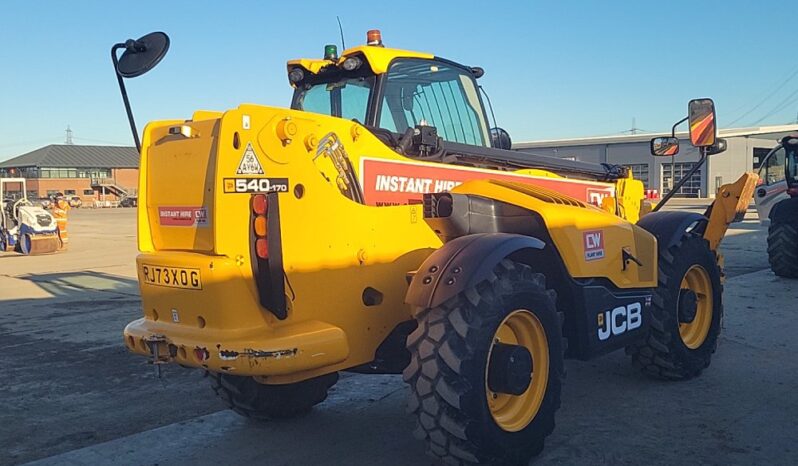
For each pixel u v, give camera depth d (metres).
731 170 43.50
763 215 17.42
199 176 3.31
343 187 3.59
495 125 5.16
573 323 4.14
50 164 76.25
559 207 4.09
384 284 3.74
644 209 6.29
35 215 17.14
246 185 3.25
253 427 4.40
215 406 4.90
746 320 7.07
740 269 11.00
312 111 4.48
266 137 3.30
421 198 3.98
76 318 8.39
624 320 4.48
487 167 4.48
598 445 3.91
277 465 3.80
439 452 3.33
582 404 4.64
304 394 4.43
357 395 5.00
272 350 3.16
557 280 4.10
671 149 5.58
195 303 3.32
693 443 3.92
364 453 3.93
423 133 3.98
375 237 3.69
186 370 5.93
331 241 3.51
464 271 3.32
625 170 5.91
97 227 28.45
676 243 5.08
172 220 3.49
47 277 12.46
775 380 5.09
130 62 3.52
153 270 3.50
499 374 3.45
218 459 3.90
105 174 78.81
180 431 4.36
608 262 4.35
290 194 3.37
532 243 3.59
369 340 3.71
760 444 3.88
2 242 18.19
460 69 4.72
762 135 43.81
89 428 4.50
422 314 3.38
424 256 3.94
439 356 3.24
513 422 3.53
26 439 4.32
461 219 3.79
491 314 3.34
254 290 3.30
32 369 6.01
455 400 3.19
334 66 4.33
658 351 4.92
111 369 5.97
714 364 5.52
